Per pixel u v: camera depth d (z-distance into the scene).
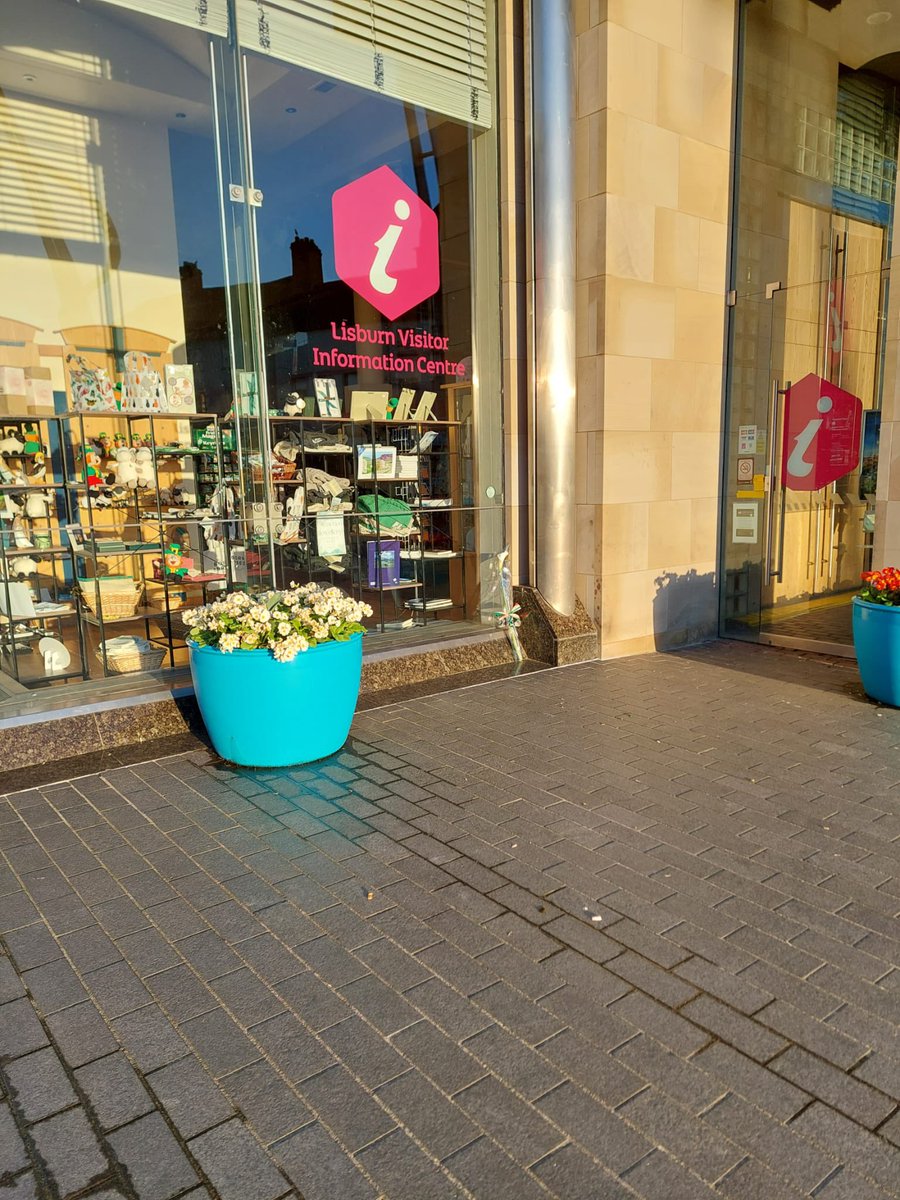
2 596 5.87
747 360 7.57
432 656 6.42
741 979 2.62
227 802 4.07
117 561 6.51
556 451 6.71
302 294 6.11
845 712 5.47
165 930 2.95
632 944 2.82
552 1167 1.91
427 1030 2.40
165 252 7.91
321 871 3.36
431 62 6.28
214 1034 2.40
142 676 5.46
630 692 5.98
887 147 6.71
